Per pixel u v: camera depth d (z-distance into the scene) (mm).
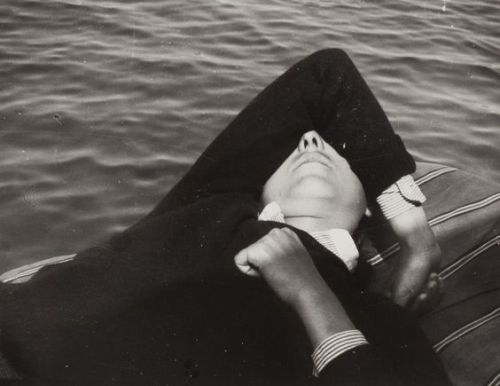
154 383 1215
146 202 1741
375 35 2574
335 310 1180
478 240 1477
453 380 1281
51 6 2633
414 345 1253
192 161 1877
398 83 2270
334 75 1476
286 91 1490
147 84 2176
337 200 1393
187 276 1279
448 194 1574
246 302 1271
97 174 1811
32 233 1636
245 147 1465
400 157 1424
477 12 2852
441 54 2465
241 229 1330
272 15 2689
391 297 1376
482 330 1340
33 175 1794
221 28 2549
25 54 2309
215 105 2098
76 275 1282
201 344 1244
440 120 2082
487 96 2230
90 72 2229
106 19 2562
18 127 1964
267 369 1238
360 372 1121
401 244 1408
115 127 1979
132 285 1268
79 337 1228
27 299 1261
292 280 1205
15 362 1218
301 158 1416
